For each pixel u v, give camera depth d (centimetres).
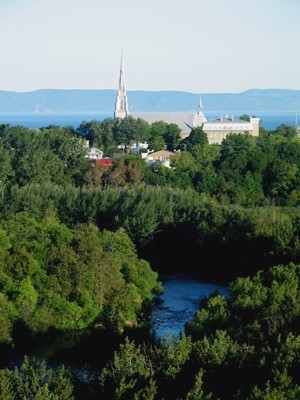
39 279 19050
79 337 18062
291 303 14938
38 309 18250
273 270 17588
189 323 15775
